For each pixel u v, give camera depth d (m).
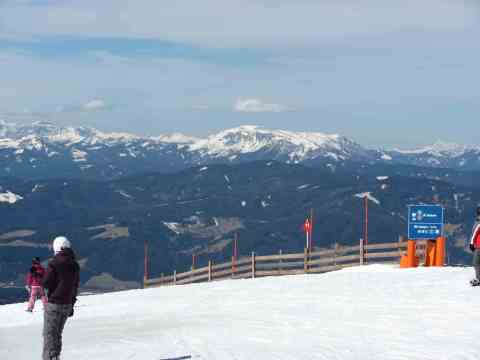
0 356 12.69
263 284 25.38
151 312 19.81
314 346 11.55
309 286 22.55
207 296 22.75
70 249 10.81
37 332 17.08
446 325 13.15
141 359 11.10
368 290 19.88
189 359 10.88
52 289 10.63
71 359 11.55
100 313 21.39
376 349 11.02
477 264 18.77
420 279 21.92
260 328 14.08
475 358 10.04
